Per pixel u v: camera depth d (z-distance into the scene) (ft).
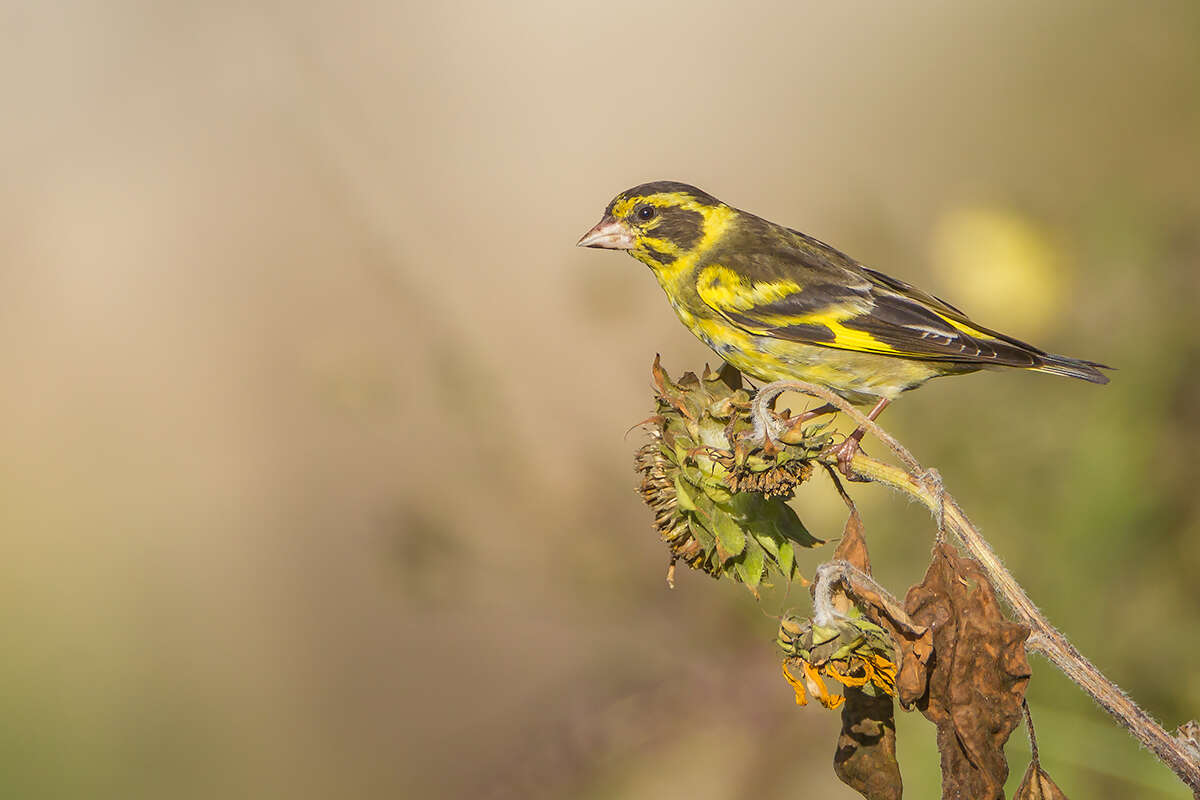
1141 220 35.12
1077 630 31.04
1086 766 28.76
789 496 21.25
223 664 47.24
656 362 23.17
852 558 19.48
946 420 33.32
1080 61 46.21
